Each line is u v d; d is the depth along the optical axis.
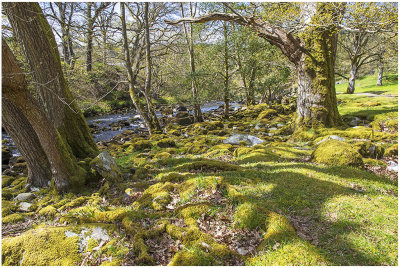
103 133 18.55
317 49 11.01
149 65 15.78
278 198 5.02
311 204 4.73
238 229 4.23
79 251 3.91
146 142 12.38
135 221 4.59
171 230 4.17
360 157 6.72
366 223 4.09
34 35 7.33
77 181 6.74
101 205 5.80
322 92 11.23
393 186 5.51
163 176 6.85
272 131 14.13
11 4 6.76
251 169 6.85
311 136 10.88
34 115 5.65
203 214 4.60
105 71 17.17
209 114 24.77
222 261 3.54
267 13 10.77
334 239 3.80
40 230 4.19
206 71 19.23
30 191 7.01
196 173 7.01
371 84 40.44
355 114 14.75
